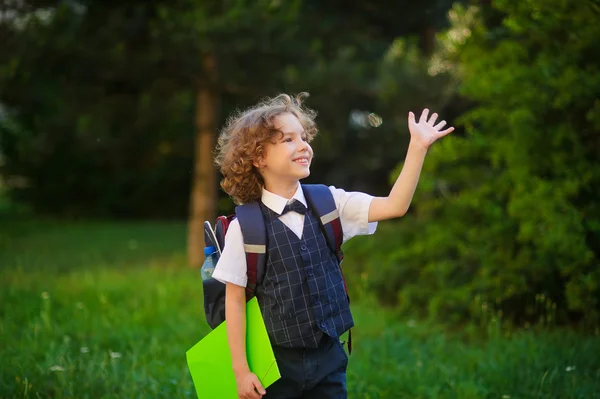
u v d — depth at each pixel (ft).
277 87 28.86
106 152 54.80
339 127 32.45
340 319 8.66
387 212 8.70
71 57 25.82
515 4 16.81
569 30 16.46
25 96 30.37
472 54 19.43
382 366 15.57
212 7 25.40
